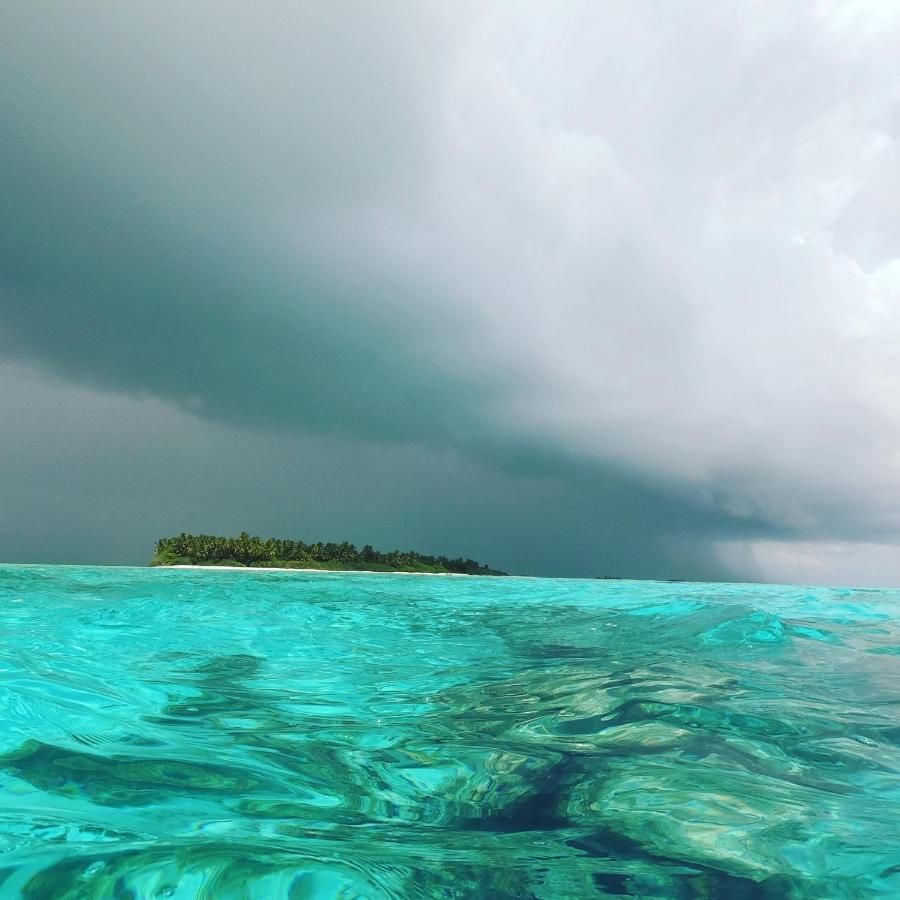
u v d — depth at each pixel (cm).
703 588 1653
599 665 532
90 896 149
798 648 607
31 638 573
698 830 209
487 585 1812
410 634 755
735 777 259
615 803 232
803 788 246
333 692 430
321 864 175
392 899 158
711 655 576
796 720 342
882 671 489
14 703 311
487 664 545
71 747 265
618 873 178
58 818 194
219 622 783
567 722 348
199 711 359
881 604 1098
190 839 186
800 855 190
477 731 331
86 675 413
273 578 1930
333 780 256
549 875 177
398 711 375
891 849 195
